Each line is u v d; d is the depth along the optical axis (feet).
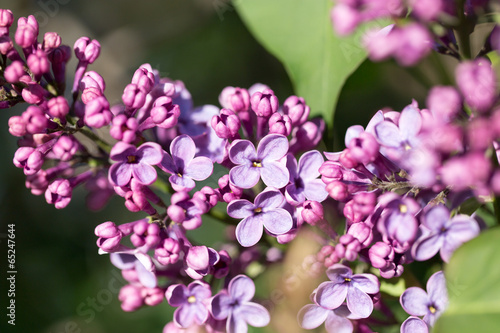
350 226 1.12
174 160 1.15
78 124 1.16
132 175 1.13
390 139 1.09
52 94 1.18
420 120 1.08
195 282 1.16
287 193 1.14
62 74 1.19
